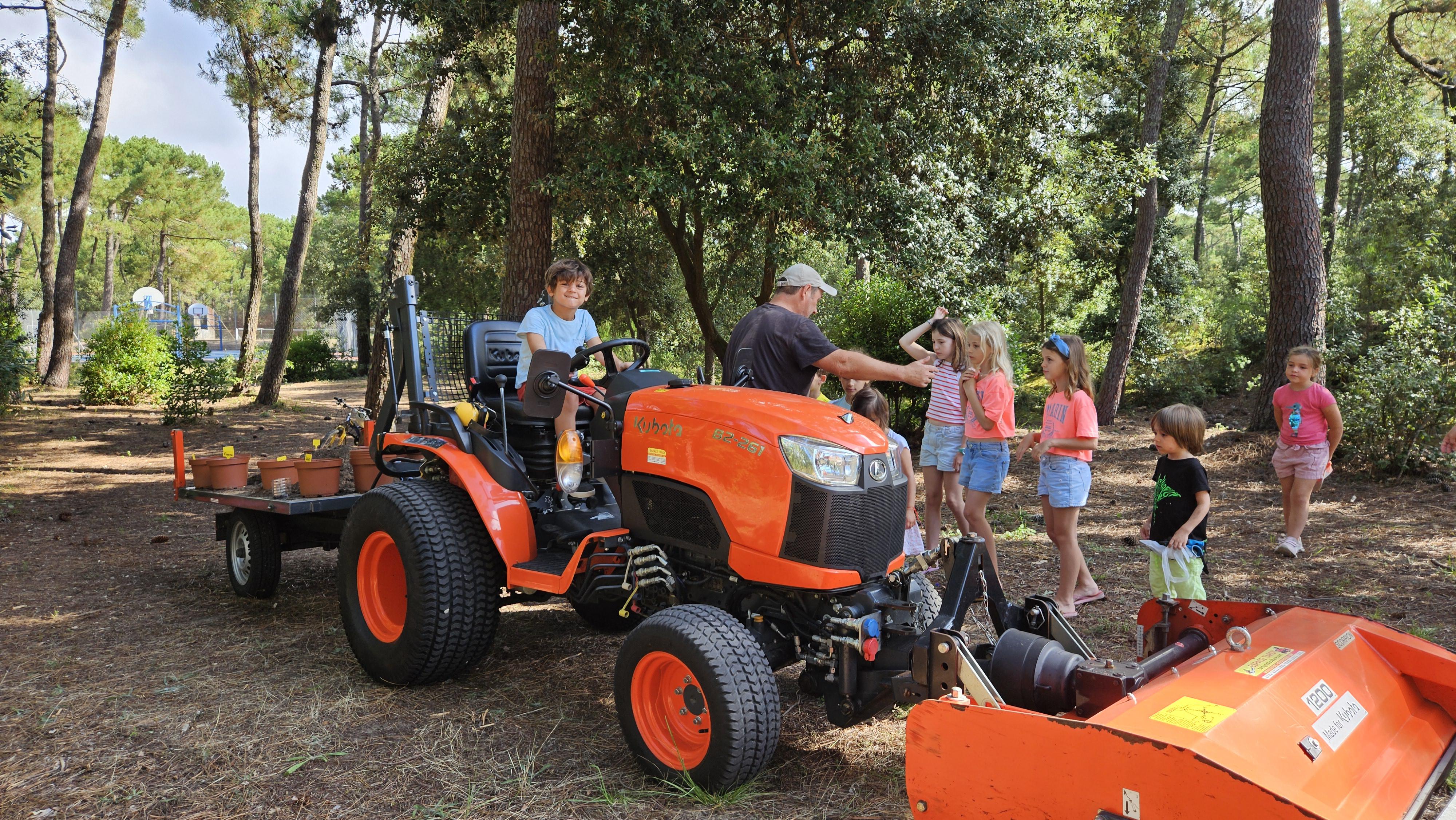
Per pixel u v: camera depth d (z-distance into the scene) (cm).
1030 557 666
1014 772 234
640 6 914
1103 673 271
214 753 351
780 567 316
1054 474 503
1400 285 1617
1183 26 2139
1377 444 917
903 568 347
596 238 1745
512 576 396
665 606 378
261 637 500
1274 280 1091
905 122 1092
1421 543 666
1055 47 1138
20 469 1176
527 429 451
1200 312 2081
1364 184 2562
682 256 1348
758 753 302
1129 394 1795
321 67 2022
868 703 319
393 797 316
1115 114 1967
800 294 425
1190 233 4978
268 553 562
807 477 311
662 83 962
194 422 1692
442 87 1628
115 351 1942
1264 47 3173
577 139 1103
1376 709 267
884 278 1205
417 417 484
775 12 1060
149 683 429
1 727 379
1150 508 876
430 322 509
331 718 385
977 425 542
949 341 580
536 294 1130
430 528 402
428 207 1441
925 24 1037
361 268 2292
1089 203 1404
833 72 1084
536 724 378
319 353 3272
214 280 6531
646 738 326
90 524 851
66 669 450
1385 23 2458
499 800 312
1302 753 227
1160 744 209
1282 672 254
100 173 4962
